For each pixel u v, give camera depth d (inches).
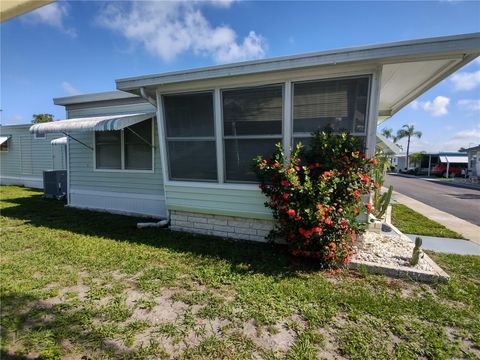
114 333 99.3
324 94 173.9
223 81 191.6
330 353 91.0
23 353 89.9
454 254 187.5
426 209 389.4
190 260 166.7
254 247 190.4
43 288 131.8
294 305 118.3
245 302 120.3
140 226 243.8
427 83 196.4
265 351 91.4
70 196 347.9
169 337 98.0
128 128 272.4
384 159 271.4
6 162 597.6
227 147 203.2
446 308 118.0
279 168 167.3
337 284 138.9
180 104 211.3
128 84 212.1
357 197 157.8
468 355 91.4
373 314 112.7
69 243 197.6
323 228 152.4
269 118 188.2
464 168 1256.2
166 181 225.9
